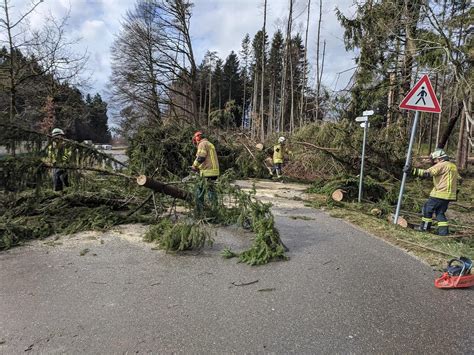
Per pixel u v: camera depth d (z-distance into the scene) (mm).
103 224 6441
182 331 3143
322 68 25312
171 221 6242
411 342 3041
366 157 12328
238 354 2830
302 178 13906
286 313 3494
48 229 5992
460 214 9070
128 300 3715
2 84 12883
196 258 5020
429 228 6910
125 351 2844
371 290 4039
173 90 31344
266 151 14945
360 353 2877
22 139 6219
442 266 4812
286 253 5285
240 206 6234
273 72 43562
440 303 3750
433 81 12492
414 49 10633
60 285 4062
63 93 16172
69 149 6605
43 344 2924
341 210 8500
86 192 7258
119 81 30688
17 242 5516
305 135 14070
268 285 4141
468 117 9859
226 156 14836
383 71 14258
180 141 12555
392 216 7566
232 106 21484
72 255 5066
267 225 5297
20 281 4164
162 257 5027
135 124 29453
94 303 3641
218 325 3250
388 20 12016
